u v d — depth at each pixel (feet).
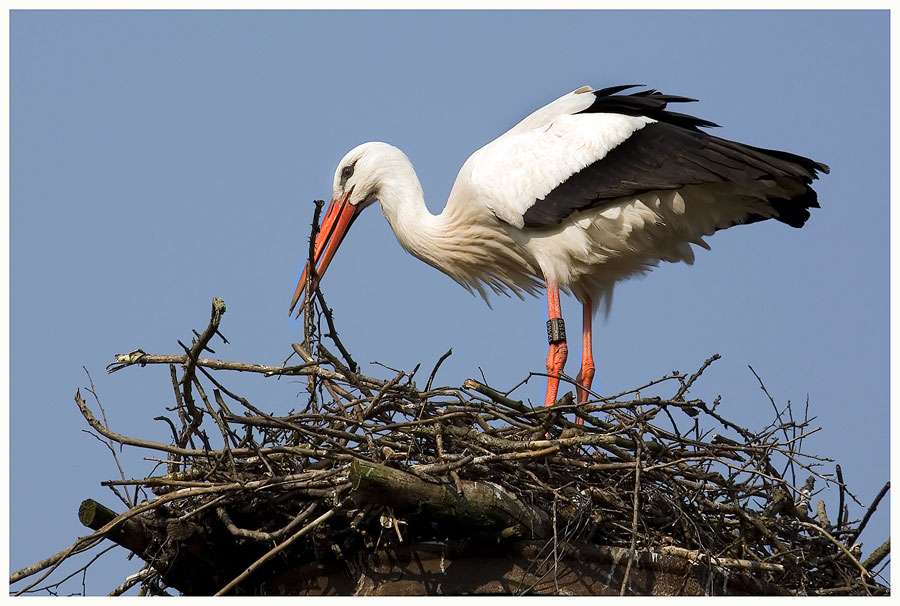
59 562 32.45
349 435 34.12
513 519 33.30
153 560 35.09
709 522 36.17
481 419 35.35
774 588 35.76
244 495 33.96
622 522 35.06
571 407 34.76
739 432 36.99
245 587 36.40
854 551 37.55
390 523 32.83
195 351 33.86
